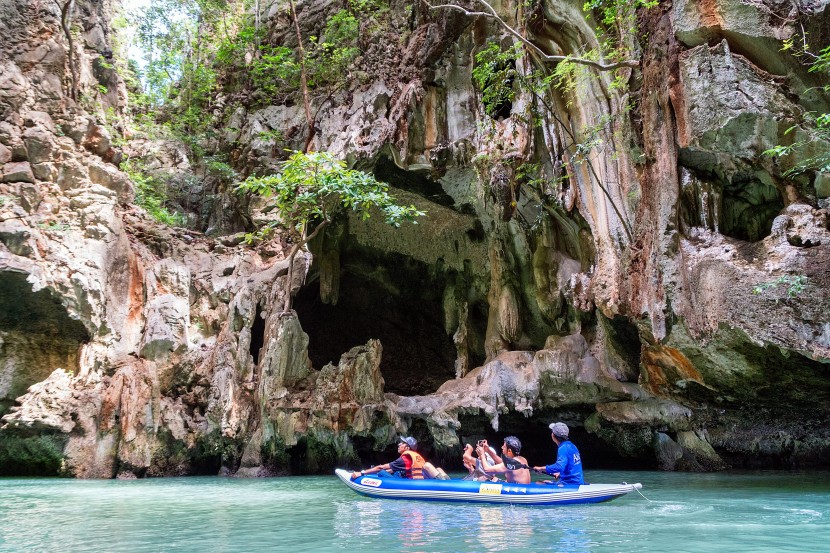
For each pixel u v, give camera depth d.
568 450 9.28
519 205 17.53
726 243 11.31
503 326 18.05
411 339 22.20
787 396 12.93
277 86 21.67
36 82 17.77
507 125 16.17
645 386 14.27
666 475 14.62
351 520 7.44
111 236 16.80
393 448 18.27
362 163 17.77
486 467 9.88
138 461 14.89
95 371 15.72
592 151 13.96
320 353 21.69
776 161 10.95
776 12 10.90
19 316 15.38
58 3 18.61
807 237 10.45
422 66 18.14
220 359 16.12
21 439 14.85
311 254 18.05
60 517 7.94
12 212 15.42
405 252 20.69
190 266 18.05
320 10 21.42
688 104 11.12
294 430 15.54
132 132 21.89
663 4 12.16
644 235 12.45
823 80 10.78
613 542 5.79
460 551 5.36
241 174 20.62
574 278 14.66
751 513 7.94
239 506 9.04
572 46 14.52
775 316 10.40
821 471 15.88
